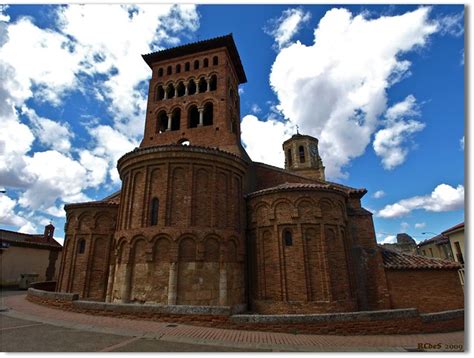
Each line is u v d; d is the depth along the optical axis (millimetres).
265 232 21656
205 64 33000
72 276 24422
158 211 19250
